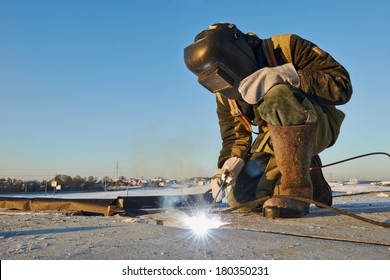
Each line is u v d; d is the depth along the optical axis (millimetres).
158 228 2604
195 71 3764
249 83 3619
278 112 3387
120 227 2678
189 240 2090
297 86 3594
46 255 1726
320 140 4016
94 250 1820
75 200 4645
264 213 3482
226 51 3592
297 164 3367
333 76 3807
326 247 1903
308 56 3875
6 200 5070
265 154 4473
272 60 3916
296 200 3391
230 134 4727
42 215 3975
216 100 4785
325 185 4754
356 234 2328
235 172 4223
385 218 3408
